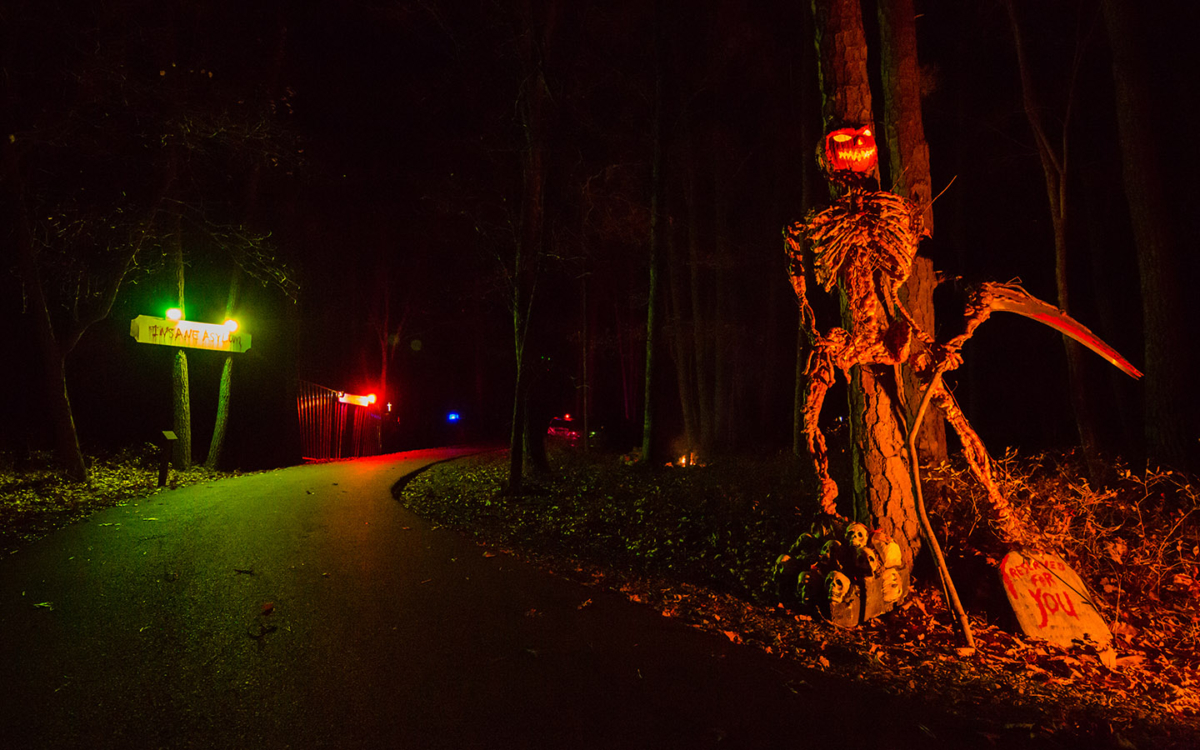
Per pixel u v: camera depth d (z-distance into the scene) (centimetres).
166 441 1431
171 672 476
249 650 514
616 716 414
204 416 2286
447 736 392
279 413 2150
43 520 1023
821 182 1351
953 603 552
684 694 443
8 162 1305
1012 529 610
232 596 643
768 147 2083
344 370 3142
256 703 432
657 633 552
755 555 792
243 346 1720
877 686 460
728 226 2108
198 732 398
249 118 1538
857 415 643
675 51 1683
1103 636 560
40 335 1375
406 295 3616
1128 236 1772
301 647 520
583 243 1827
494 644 526
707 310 2505
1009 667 518
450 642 530
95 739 390
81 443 1839
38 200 1412
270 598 638
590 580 725
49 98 1329
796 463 1300
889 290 554
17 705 429
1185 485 787
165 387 2284
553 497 1308
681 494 1173
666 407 3666
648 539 923
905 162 738
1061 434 1886
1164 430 949
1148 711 456
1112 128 1619
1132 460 1130
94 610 601
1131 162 990
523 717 413
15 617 583
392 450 3275
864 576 595
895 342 546
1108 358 575
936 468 722
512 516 1152
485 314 3809
